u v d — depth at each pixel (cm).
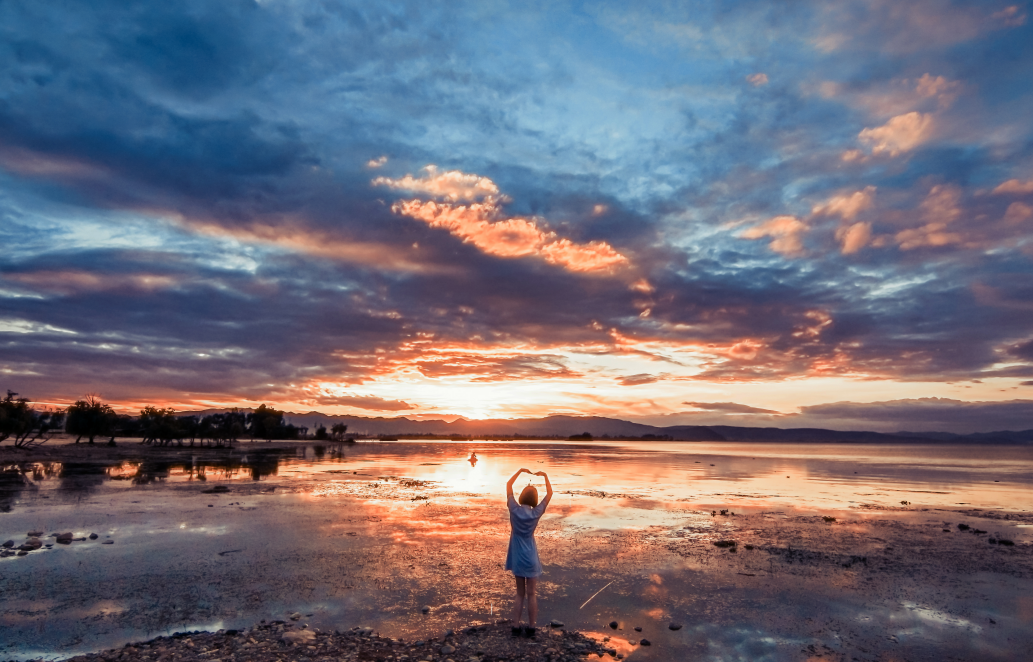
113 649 770
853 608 990
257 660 726
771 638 844
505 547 1436
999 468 6219
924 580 1178
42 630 845
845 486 3459
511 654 760
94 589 1043
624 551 1427
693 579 1165
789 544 1534
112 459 5231
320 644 784
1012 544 1545
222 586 1068
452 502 2356
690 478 4006
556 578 1160
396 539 1526
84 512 1945
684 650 793
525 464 5884
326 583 1093
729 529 1773
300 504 2225
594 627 880
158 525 1705
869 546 1518
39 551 1344
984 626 906
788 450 16150
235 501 2288
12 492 2527
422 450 11256
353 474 3931
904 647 816
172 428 8588
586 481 3659
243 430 14550
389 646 781
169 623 876
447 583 1101
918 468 6012
